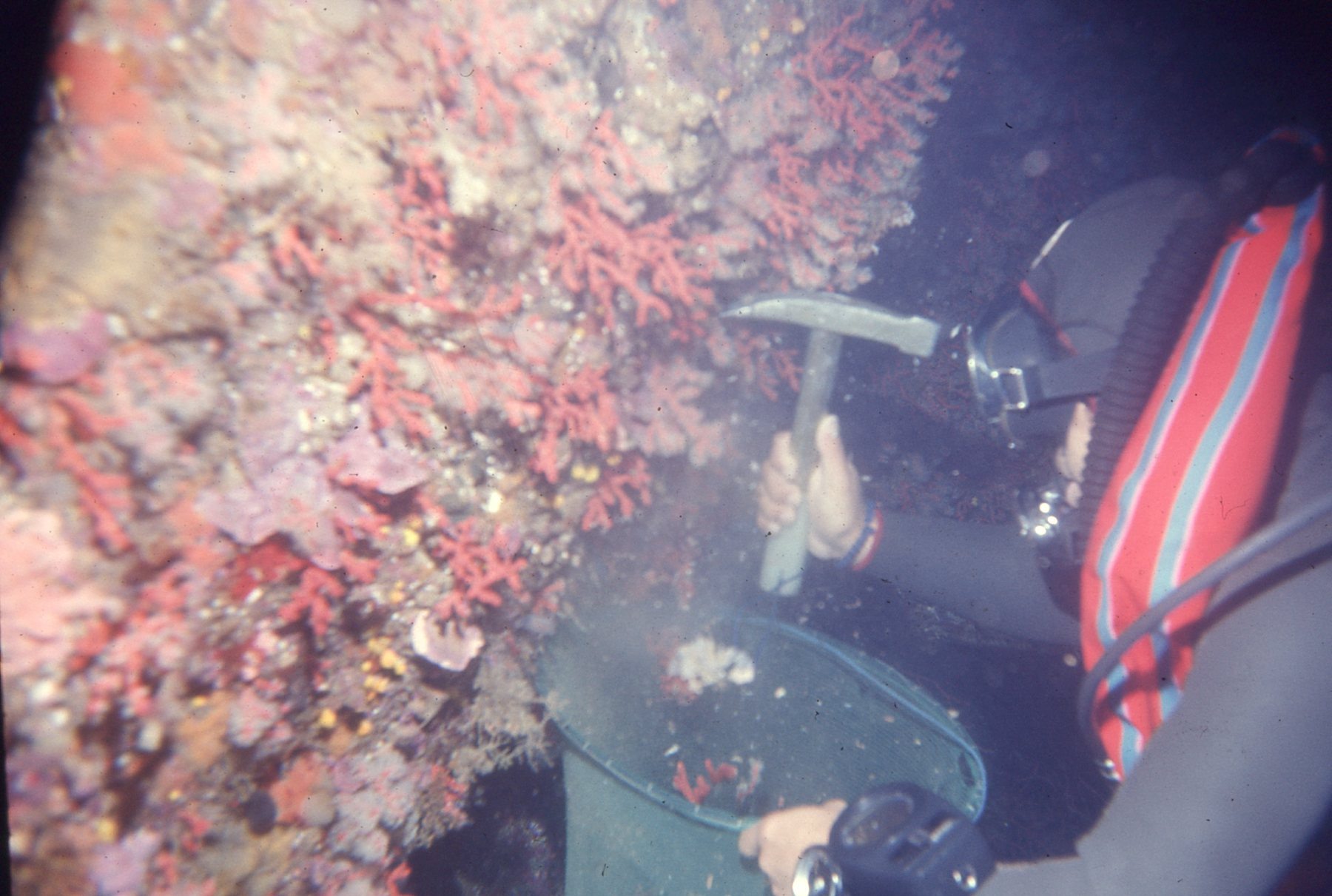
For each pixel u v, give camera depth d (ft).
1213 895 3.15
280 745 5.14
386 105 4.65
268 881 5.00
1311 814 3.06
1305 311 3.97
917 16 9.46
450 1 4.77
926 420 13.62
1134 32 16.88
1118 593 4.41
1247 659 3.31
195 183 4.01
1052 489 6.87
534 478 6.40
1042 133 16.99
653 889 6.97
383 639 5.79
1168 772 3.46
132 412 4.04
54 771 3.81
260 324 4.45
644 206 6.06
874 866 4.26
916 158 9.70
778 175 8.26
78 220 3.80
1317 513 3.37
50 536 3.81
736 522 9.85
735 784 8.38
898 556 8.37
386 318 5.02
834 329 6.76
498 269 5.59
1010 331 6.35
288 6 4.20
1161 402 4.34
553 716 7.36
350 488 5.01
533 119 5.20
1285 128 4.42
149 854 4.21
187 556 4.35
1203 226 4.39
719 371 8.65
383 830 5.82
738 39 7.29
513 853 7.89
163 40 3.92
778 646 8.83
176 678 4.35
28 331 3.75
